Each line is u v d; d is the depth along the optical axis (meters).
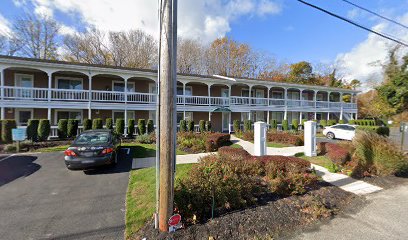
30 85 15.04
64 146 11.03
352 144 8.18
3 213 4.32
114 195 5.21
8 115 14.17
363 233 3.72
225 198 4.05
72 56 32.38
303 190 5.07
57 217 4.15
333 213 4.48
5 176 6.63
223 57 42.03
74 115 16.25
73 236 3.54
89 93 15.06
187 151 10.84
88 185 5.90
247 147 12.46
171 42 3.22
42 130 11.91
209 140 11.20
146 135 13.48
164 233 3.36
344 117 30.69
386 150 7.19
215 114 22.27
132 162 8.39
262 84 22.91
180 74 19.86
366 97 35.91
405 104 9.88
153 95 17.66
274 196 4.87
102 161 6.98
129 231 3.61
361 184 6.31
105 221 4.00
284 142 14.16
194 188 4.01
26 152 9.76
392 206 4.89
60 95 14.64
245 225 3.74
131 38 34.94
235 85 23.44
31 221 4.00
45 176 6.65
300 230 3.79
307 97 29.25
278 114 26.33
